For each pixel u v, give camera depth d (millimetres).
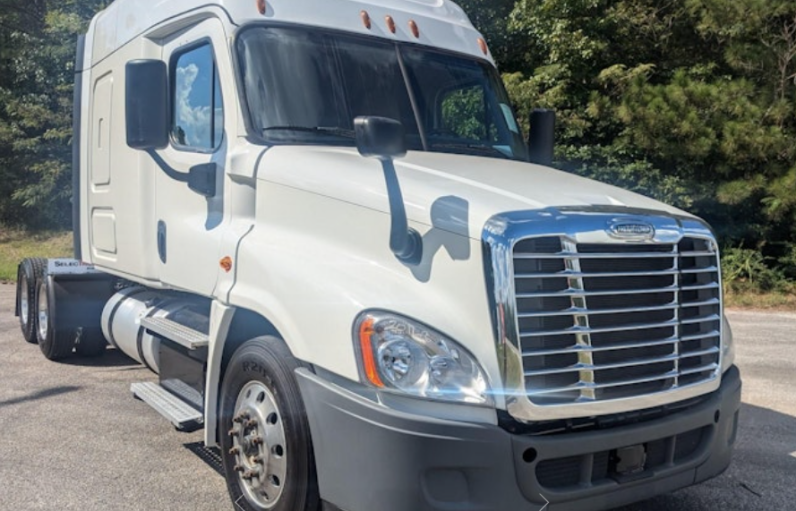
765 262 15008
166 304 5809
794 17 13484
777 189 13406
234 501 4090
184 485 4695
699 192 14883
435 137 5008
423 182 3768
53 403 6301
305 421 3584
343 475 3336
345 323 3387
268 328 4113
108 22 6164
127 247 5660
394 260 3582
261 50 4551
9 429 5648
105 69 6090
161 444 5395
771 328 10812
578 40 15539
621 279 3533
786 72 13852
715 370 3955
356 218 3746
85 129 6547
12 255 17938
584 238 3389
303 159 4121
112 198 5918
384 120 3660
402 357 3258
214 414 4285
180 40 5027
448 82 5234
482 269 3299
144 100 4523
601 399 3434
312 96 4609
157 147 4625
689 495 4723
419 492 3143
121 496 4516
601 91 16094
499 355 3250
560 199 3625
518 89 15422
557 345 3363
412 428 3139
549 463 3326
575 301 3379
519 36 16734
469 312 3344
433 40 5344
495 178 4004
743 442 5707
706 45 15891
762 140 13297
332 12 4922
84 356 7746
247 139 4379
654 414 3680
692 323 3861
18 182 20797
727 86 13812
